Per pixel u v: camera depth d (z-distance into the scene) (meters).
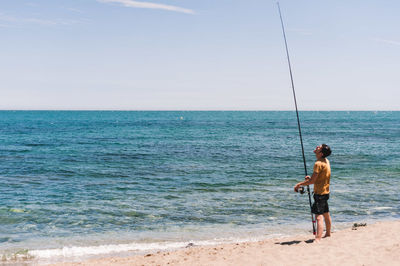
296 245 7.36
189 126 90.50
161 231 10.46
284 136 57.03
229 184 17.83
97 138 49.69
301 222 11.36
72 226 10.98
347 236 7.93
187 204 13.76
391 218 11.72
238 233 10.21
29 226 10.96
